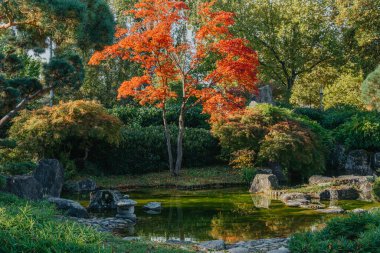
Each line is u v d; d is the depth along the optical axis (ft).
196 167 67.51
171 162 61.05
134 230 32.55
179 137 61.16
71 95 82.48
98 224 32.81
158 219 36.52
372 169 66.59
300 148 60.85
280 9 108.06
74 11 34.06
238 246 27.22
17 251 17.43
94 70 95.14
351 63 108.68
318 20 106.11
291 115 70.49
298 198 44.42
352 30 109.60
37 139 54.54
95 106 57.31
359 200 44.42
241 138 62.59
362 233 18.81
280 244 26.84
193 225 34.32
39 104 75.56
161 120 77.30
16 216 21.81
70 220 28.76
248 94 87.35
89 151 62.44
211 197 47.44
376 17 105.81
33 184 37.24
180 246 25.98
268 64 111.24
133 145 63.57
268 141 60.18
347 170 68.44
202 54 58.70
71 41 39.01
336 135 73.05
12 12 36.83
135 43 55.36
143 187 54.95
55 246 18.02
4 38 42.98
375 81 77.30
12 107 40.75
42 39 41.55
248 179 56.85
